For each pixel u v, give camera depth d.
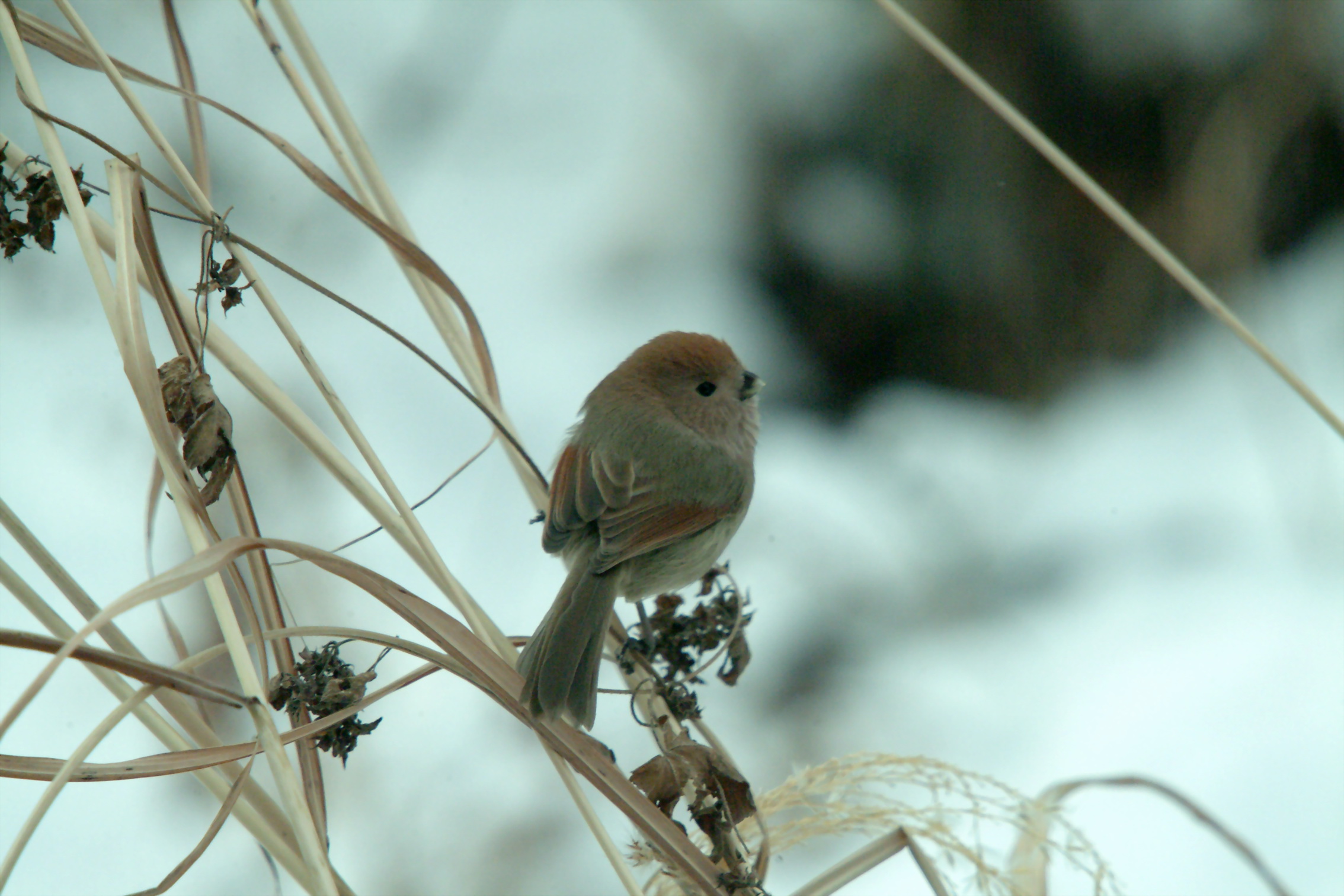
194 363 4.74
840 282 13.76
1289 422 12.09
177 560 8.99
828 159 13.96
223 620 3.96
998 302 13.52
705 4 14.45
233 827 7.71
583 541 6.55
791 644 10.74
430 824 7.75
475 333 5.88
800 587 11.37
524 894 7.51
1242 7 12.68
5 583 4.61
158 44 12.99
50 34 5.04
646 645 6.03
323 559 4.21
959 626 11.09
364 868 7.43
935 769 5.11
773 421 13.39
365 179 6.23
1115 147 13.20
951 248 13.56
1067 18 13.07
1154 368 13.21
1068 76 13.21
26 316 11.01
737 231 13.96
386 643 4.48
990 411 13.52
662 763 4.71
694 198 14.04
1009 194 13.46
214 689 3.79
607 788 4.58
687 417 7.18
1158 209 13.04
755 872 4.61
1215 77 12.77
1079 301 13.43
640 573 6.77
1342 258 12.71
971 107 13.46
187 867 3.96
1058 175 13.31
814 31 14.16
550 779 8.20
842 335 13.76
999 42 13.28
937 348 13.69
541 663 5.17
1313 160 12.51
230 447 4.51
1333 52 12.15
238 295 4.78
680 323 13.41
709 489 6.98
